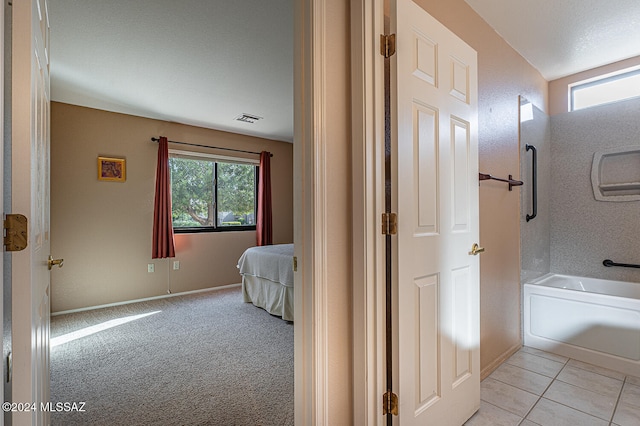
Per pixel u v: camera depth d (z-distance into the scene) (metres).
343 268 1.30
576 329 2.35
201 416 1.67
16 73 0.79
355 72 1.29
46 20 1.19
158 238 4.00
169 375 2.11
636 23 2.18
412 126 1.35
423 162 1.40
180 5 1.97
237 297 4.14
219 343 2.66
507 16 2.11
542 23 2.19
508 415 1.70
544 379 2.07
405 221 1.31
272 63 2.69
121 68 2.76
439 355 1.48
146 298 4.01
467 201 1.68
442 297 1.50
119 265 3.83
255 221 5.18
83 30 2.21
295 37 1.29
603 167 2.89
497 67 2.30
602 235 2.88
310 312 1.22
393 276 1.29
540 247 2.96
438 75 1.49
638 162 2.72
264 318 3.31
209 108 3.73
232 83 3.07
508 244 2.42
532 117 2.78
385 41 1.33
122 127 3.88
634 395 1.87
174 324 3.13
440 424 1.47
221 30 2.23
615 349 2.17
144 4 1.95
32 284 0.81
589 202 2.95
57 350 2.52
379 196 1.30
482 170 2.12
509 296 2.43
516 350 2.51
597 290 2.83
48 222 1.25
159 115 3.97
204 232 4.54
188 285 4.37
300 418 1.26
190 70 2.80
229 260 4.79
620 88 2.80
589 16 2.11
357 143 1.28
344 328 1.30
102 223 3.73
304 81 1.25
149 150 4.07
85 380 2.04
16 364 0.77
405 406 1.30
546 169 3.09
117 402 1.80
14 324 0.77
